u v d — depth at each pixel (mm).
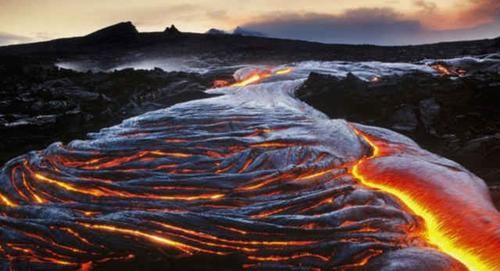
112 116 24156
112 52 60344
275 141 16625
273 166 14992
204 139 16969
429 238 11688
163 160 15273
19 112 25719
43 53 58844
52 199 13766
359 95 23828
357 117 22531
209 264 10555
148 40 69312
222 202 12906
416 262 9992
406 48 56094
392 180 14188
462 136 19625
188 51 59250
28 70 36562
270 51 57594
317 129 17953
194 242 11234
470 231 11578
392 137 18156
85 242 11367
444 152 18016
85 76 34781
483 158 16953
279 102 24047
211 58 53875
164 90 30031
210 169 14789
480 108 22469
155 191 13570
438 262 10031
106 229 11656
